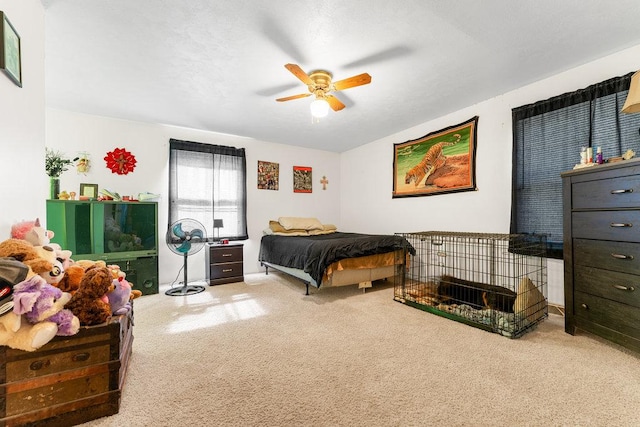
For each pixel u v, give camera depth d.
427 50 2.14
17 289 1.04
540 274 2.60
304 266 3.00
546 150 2.57
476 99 3.08
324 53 2.17
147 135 3.76
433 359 1.70
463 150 3.30
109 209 3.07
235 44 2.05
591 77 2.34
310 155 5.24
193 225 3.34
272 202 4.79
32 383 1.10
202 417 1.20
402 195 4.15
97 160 3.45
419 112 3.44
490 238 2.56
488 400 1.31
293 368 1.61
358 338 2.01
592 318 1.88
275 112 3.39
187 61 2.28
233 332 2.13
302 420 1.18
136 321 2.38
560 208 2.48
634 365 1.61
